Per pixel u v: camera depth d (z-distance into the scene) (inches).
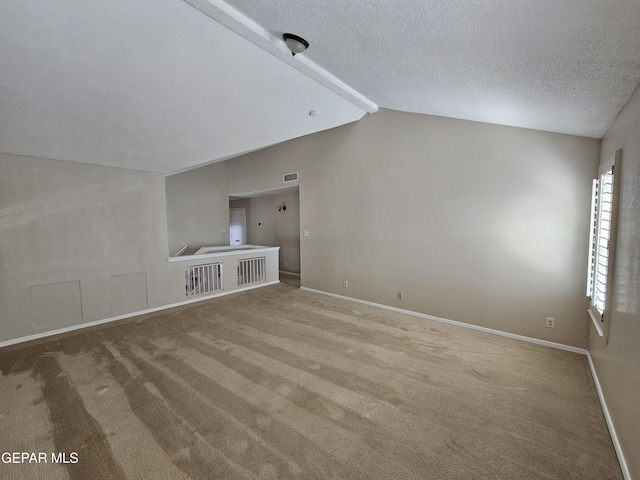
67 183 157.2
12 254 142.1
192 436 79.4
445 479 66.4
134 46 89.7
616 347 80.0
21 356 127.4
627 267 74.7
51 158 151.2
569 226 126.0
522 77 76.9
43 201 150.2
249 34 86.8
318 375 110.2
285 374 111.0
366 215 196.7
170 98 120.1
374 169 190.5
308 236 236.1
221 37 92.0
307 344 137.2
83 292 163.0
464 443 76.9
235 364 118.7
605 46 54.0
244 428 82.5
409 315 176.9
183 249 290.2
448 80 93.8
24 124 119.1
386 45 78.7
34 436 79.9
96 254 167.6
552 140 127.7
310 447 75.6
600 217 100.9
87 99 111.0
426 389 100.9
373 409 90.6
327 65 108.7
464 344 135.7
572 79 70.9
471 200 151.0
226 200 320.8
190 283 224.4
